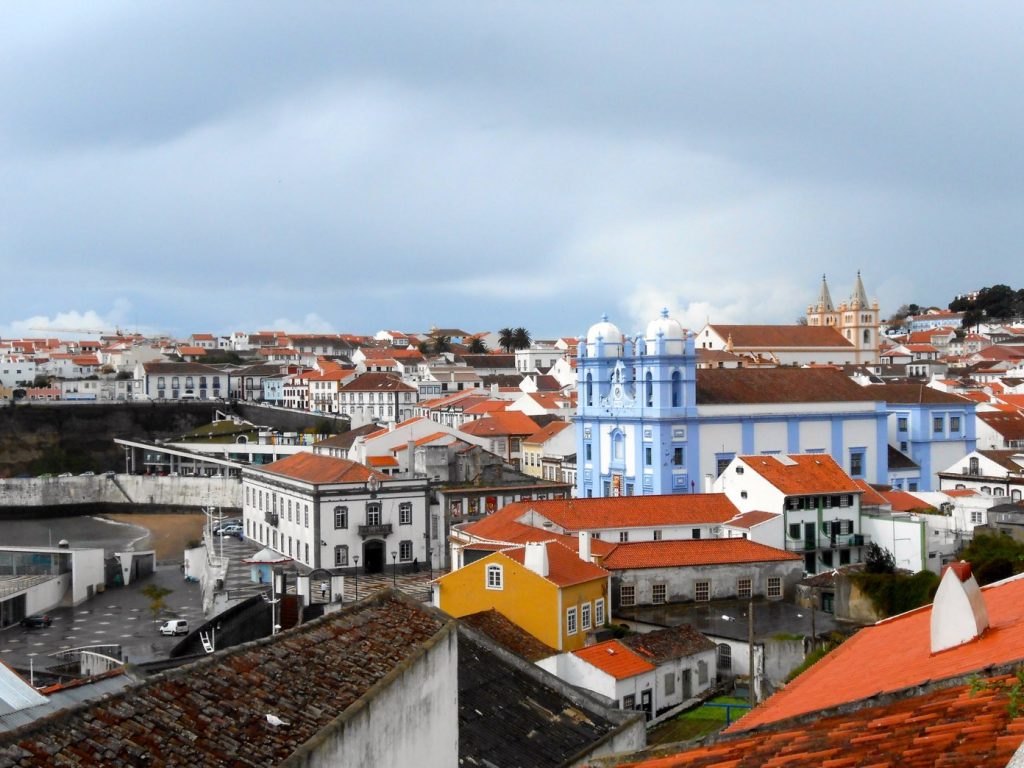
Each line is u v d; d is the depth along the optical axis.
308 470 132.00
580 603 76.69
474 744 36.50
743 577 87.12
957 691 17.55
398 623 27.77
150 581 136.88
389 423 174.12
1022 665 17.41
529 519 97.12
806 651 69.88
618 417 133.88
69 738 18.61
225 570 120.31
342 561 121.19
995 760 13.84
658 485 126.94
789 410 132.75
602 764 21.08
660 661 65.25
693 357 128.25
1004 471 124.25
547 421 192.62
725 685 70.88
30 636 105.94
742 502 100.06
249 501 148.12
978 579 64.31
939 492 116.88
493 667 42.84
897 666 22.94
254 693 22.19
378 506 122.50
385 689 23.83
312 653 24.78
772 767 16.94
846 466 135.88
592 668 61.50
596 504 99.44
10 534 198.88
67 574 124.19
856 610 78.44
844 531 97.06
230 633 92.62
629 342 135.88
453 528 108.38
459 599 76.56
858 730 17.33
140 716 19.98
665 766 19.02
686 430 127.50
